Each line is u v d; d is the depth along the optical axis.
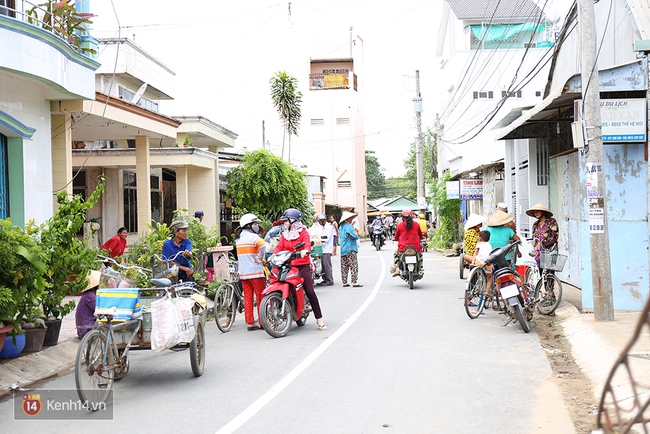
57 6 12.23
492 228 11.56
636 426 5.34
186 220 14.79
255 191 28.59
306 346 9.33
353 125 60.78
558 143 14.87
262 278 11.16
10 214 11.98
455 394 6.61
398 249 16.67
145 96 26.48
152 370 8.18
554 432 5.39
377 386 6.95
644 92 10.88
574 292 13.49
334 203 60.47
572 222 14.28
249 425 5.69
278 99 35.91
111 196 21.80
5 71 10.71
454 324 10.92
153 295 7.82
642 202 10.84
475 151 35.47
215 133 27.30
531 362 8.07
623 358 2.88
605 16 14.95
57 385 7.58
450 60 39.44
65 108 13.43
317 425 5.64
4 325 7.63
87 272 8.86
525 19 36.56
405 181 96.50
